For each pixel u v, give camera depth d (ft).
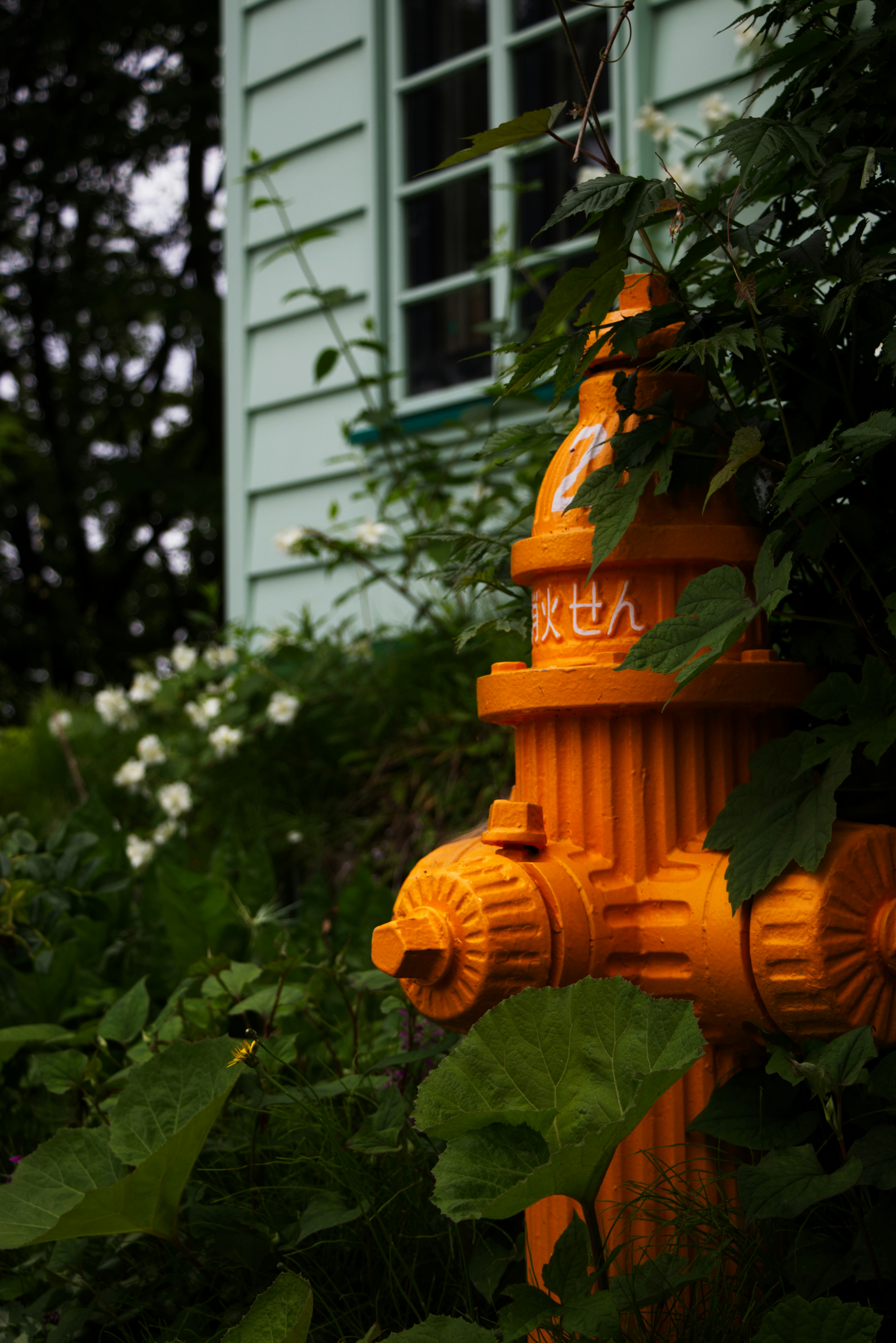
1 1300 5.60
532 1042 4.04
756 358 4.86
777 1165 3.82
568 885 4.40
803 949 4.02
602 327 4.64
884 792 4.91
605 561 4.54
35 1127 7.00
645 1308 4.13
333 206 17.07
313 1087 5.75
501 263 12.57
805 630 4.94
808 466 4.07
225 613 23.81
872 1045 3.74
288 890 12.39
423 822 11.05
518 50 15.31
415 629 13.29
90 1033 6.77
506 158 15.24
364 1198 4.99
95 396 51.72
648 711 4.56
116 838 9.25
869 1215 3.96
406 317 16.47
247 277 18.07
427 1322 3.81
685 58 12.94
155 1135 4.80
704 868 4.43
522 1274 4.97
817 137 4.12
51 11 43.34
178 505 43.93
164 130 43.37
